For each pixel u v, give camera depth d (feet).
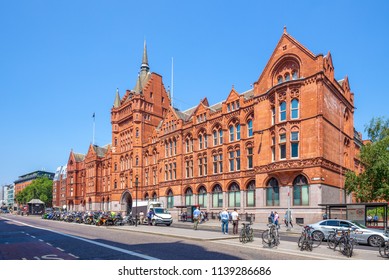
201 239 74.02
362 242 74.79
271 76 141.90
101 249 61.62
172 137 202.08
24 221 189.47
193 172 183.52
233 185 160.25
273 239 63.26
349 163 153.69
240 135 156.66
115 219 140.77
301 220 121.08
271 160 135.64
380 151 116.06
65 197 375.66
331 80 135.03
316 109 122.72
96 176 294.66
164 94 260.01
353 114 163.02
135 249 61.00
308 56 128.47
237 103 161.68
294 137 127.54
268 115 140.26
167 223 140.26
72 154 349.61
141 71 273.13
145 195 229.04
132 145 243.40
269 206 134.31
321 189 117.80
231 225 135.03
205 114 181.16
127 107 254.06
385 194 112.78
